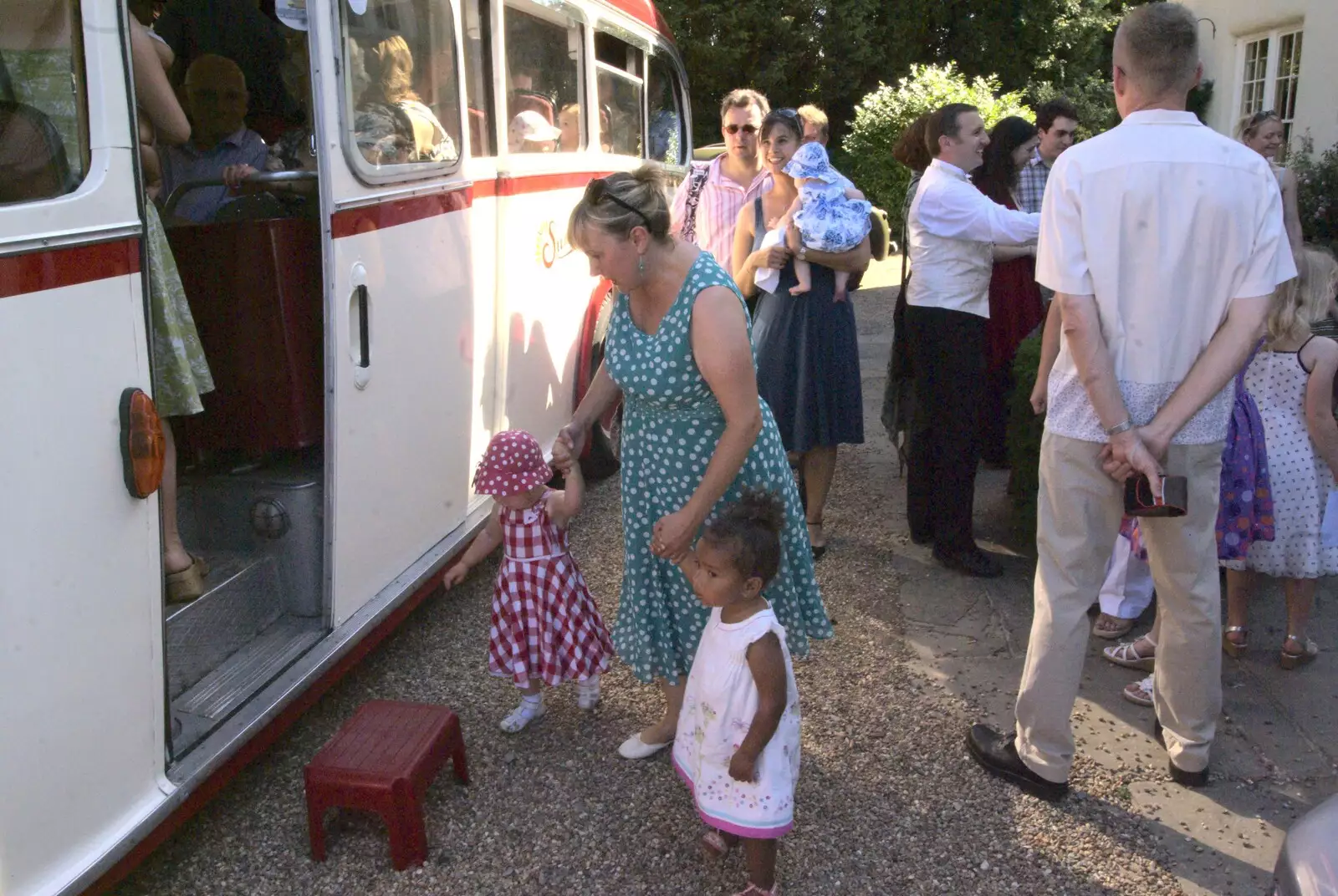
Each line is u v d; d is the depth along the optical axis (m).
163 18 3.57
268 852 2.78
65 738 2.12
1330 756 3.12
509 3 4.33
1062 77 20.20
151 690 2.38
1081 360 2.56
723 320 2.45
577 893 2.62
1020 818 2.86
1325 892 1.71
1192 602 2.79
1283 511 3.47
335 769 2.68
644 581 2.86
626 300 2.68
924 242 4.18
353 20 3.03
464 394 3.94
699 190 5.32
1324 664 3.65
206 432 3.30
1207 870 2.65
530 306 4.59
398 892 2.63
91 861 2.18
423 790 2.76
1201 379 2.51
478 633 4.03
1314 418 3.39
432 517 3.72
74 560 2.12
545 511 3.17
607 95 5.90
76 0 2.11
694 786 2.54
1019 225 3.91
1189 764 2.96
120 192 2.21
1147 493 2.48
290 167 3.77
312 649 3.02
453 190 3.75
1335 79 9.73
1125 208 2.49
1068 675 2.81
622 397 3.20
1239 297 2.51
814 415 4.37
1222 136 2.54
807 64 17.70
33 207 1.99
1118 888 2.60
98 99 2.14
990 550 4.73
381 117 3.21
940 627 4.00
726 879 2.65
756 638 2.37
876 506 5.30
